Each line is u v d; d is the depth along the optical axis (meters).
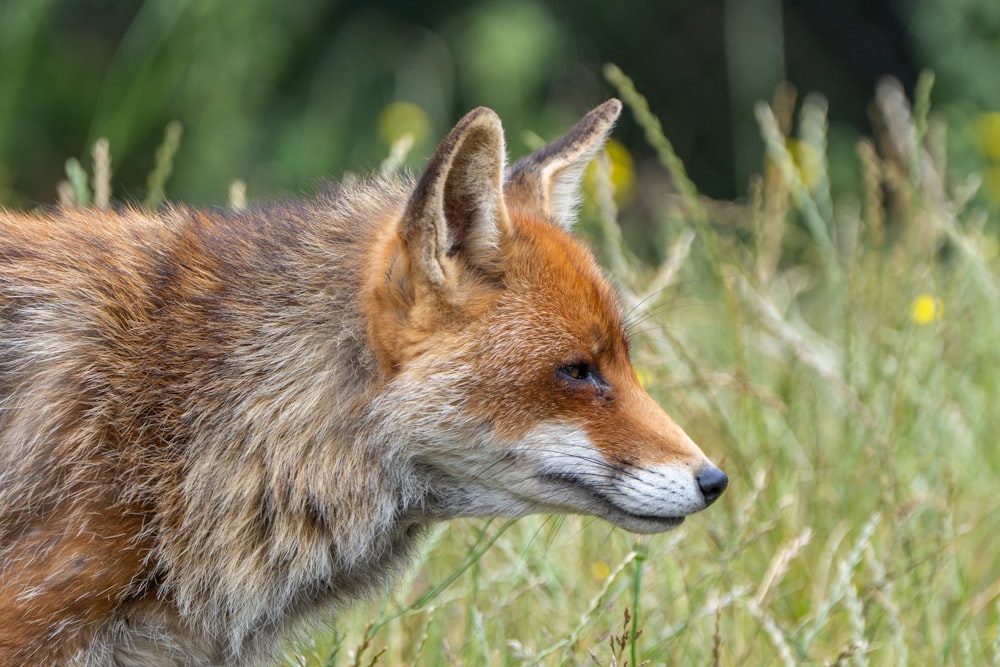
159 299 8.12
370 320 8.10
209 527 7.93
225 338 8.07
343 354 8.17
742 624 10.15
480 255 8.11
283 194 9.80
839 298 13.84
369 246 8.34
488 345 8.06
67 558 7.50
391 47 26.61
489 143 7.91
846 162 25.42
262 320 8.16
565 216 9.64
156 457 7.84
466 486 8.38
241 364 8.05
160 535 7.81
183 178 23.20
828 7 30.44
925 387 12.24
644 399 8.49
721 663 9.66
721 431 11.16
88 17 26.77
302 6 25.78
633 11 29.05
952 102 24.61
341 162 25.08
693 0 29.41
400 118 20.66
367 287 8.14
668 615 10.33
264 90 25.08
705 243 12.06
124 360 7.93
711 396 11.30
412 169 9.68
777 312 11.94
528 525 10.59
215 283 8.25
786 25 30.39
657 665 9.46
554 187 9.52
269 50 24.64
